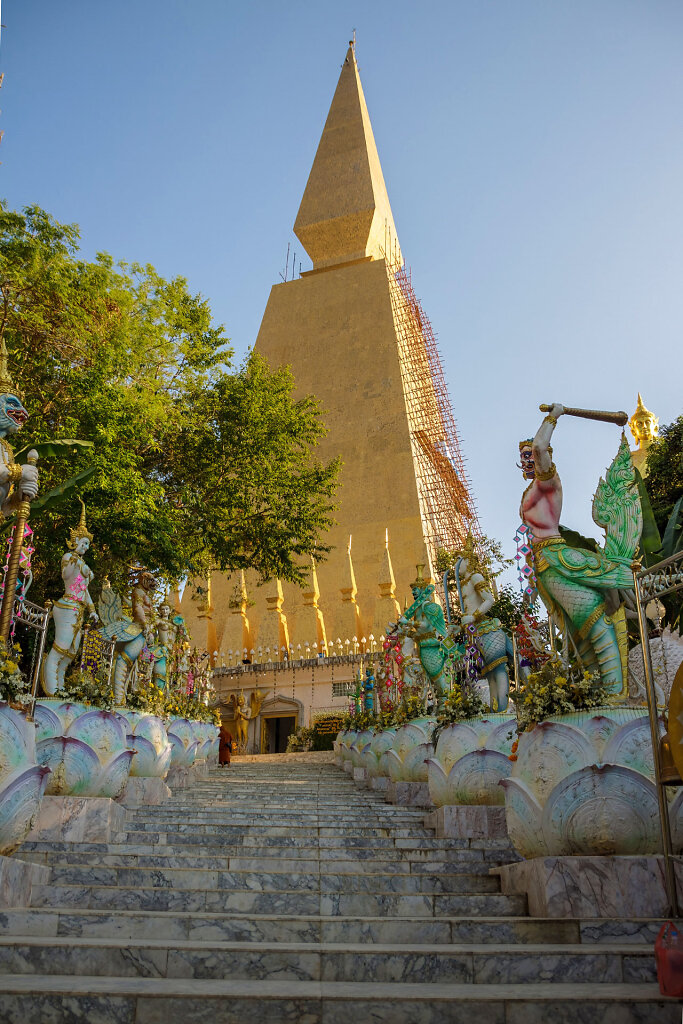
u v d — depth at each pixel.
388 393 54.22
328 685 41.66
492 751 11.11
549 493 9.29
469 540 14.05
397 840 10.65
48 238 21.31
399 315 58.25
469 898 7.96
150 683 17.59
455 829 11.03
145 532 20.05
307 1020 5.05
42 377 21.17
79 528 12.89
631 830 7.57
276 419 27.61
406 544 48.47
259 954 6.00
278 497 27.44
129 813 11.98
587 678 8.36
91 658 14.68
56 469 19.03
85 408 20.11
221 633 48.62
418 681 18.28
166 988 5.23
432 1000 5.14
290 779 21.11
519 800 8.18
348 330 57.88
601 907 7.27
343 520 50.41
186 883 8.52
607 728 7.87
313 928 6.96
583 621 8.76
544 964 6.04
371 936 6.94
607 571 8.77
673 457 22.59
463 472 52.88
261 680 43.34
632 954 6.09
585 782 7.70
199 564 27.09
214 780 19.86
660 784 7.38
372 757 18.81
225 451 26.06
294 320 60.03
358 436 53.19
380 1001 5.12
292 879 8.55
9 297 20.88
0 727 7.41
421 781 14.71
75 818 10.42
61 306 21.70
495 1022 5.11
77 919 6.92
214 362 25.92
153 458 25.91
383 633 44.06
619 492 9.25
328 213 63.44
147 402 22.34
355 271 60.34
